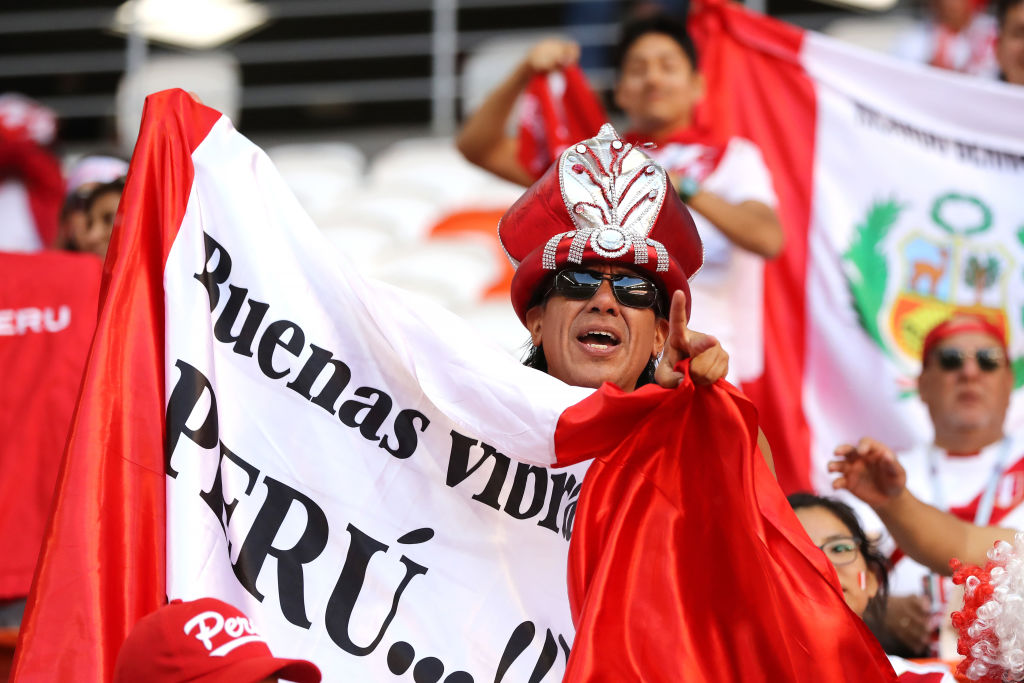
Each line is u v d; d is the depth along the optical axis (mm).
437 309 9211
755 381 16578
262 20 35594
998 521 15680
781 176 17641
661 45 16469
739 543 8312
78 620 8289
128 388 8961
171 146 9672
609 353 9438
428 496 9141
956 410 16141
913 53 26734
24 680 8141
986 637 8789
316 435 9188
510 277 25562
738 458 8352
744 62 17938
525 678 8859
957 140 17656
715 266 15961
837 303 17156
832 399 16922
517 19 34250
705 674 8188
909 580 13766
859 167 17656
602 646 8203
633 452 8633
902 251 17406
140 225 9398
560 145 15828
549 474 9297
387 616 8891
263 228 9570
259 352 9312
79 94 35719
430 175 30516
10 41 35875
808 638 8125
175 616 7070
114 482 8688
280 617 8789
